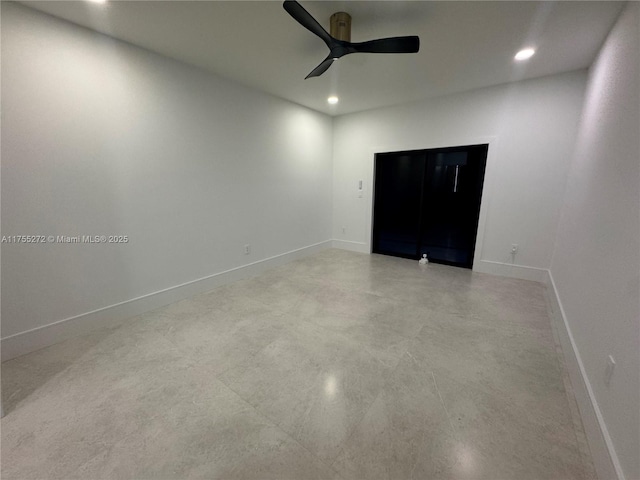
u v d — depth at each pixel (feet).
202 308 9.11
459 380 5.73
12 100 6.02
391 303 9.43
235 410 5.03
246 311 8.89
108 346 6.98
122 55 7.59
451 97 12.05
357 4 6.01
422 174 14.19
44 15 6.27
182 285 9.78
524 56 8.41
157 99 8.44
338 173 16.35
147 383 5.70
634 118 4.58
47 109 6.48
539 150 10.59
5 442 4.41
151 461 4.12
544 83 10.12
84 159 7.17
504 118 11.04
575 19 6.39
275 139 12.59
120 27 6.88
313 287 10.94
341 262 14.37
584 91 9.43
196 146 9.63
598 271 5.29
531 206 11.07
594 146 7.08
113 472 3.97
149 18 6.50
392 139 14.03
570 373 5.83
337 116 15.69
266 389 5.54
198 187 9.88
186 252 9.80
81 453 4.23
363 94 11.99
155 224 8.84
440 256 14.69
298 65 9.11
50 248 6.84
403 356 6.54
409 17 6.44
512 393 5.36
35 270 6.67
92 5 6.00
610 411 3.87
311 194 15.21
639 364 3.24
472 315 8.52
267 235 12.96
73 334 7.38
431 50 8.02
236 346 6.98
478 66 9.15
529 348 6.81
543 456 4.13
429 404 5.13
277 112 12.49
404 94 11.97
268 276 12.26
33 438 4.47
